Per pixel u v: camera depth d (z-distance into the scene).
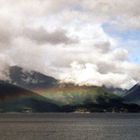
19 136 182.75
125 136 187.38
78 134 198.88
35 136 183.75
